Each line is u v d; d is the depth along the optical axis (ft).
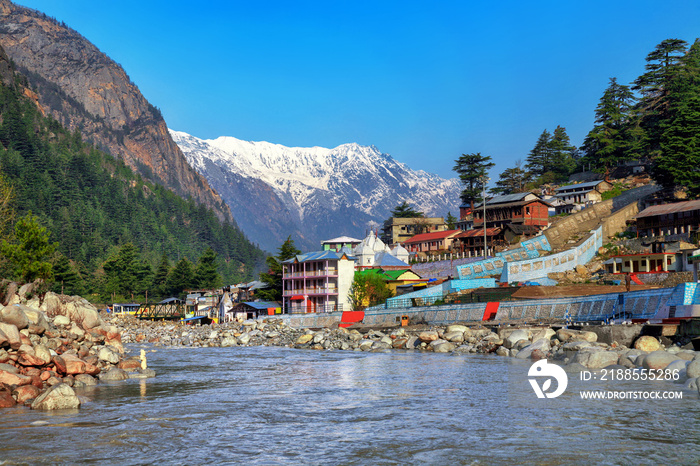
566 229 423.23
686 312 190.60
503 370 160.15
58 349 144.87
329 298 399.24
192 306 611.47
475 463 75.97
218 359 217.56
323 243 590.96
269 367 186.19
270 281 460.14
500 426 94.73
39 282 200.34
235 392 132.87
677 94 554.05
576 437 87.04
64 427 95.25
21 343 123.65
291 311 422.00
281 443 86.74
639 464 74.69
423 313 310.65
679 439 85.10
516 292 298.35
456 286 340.59
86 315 192.54
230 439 89.04
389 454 80.48
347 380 150.82
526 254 387.55
